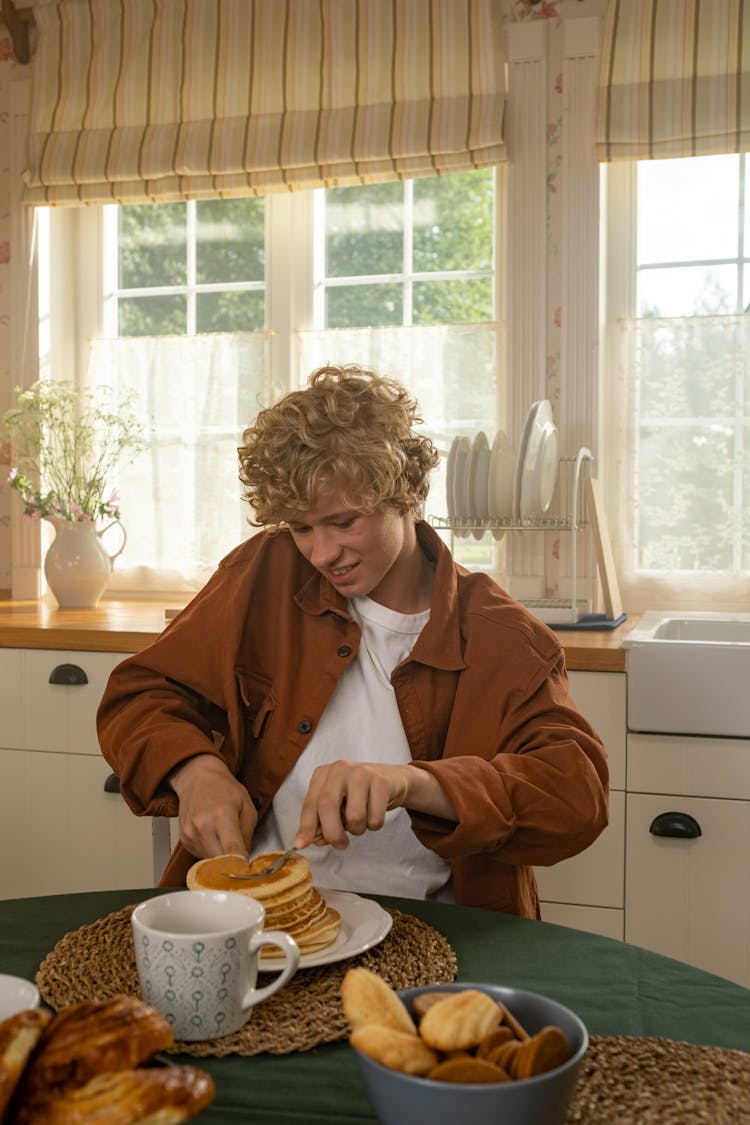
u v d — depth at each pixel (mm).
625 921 1991
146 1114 499
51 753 2340
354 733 1265
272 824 1271
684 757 1942
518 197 2547
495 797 1061
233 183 2748
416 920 1001
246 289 2916
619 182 2627
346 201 2826
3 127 2996
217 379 2895
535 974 895
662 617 2373
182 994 756
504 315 2715
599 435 2527
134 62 2830
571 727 1178
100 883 2330
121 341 2973
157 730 1214
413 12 2605
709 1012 822
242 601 1303
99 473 2949
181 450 2932
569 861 2008
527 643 1232
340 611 1278
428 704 1247
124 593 2977
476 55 2561
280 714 1270
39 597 2951
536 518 2484
